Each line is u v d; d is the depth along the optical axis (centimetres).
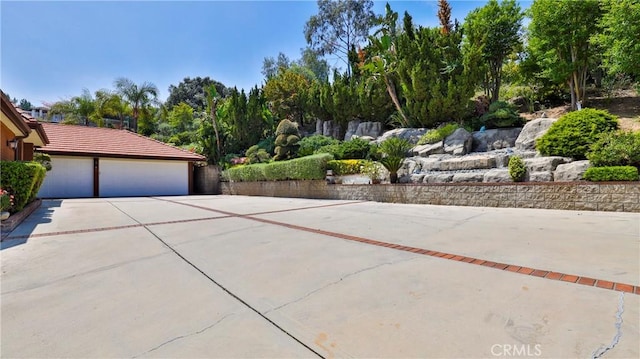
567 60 1405
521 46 1650
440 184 962
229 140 2392
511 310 214
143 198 1555
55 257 392
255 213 824
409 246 412
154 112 3166
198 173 2231
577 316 202
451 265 322
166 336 196
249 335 195
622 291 242
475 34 1571
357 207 934
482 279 277
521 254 356
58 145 1670
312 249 409
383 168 1204
